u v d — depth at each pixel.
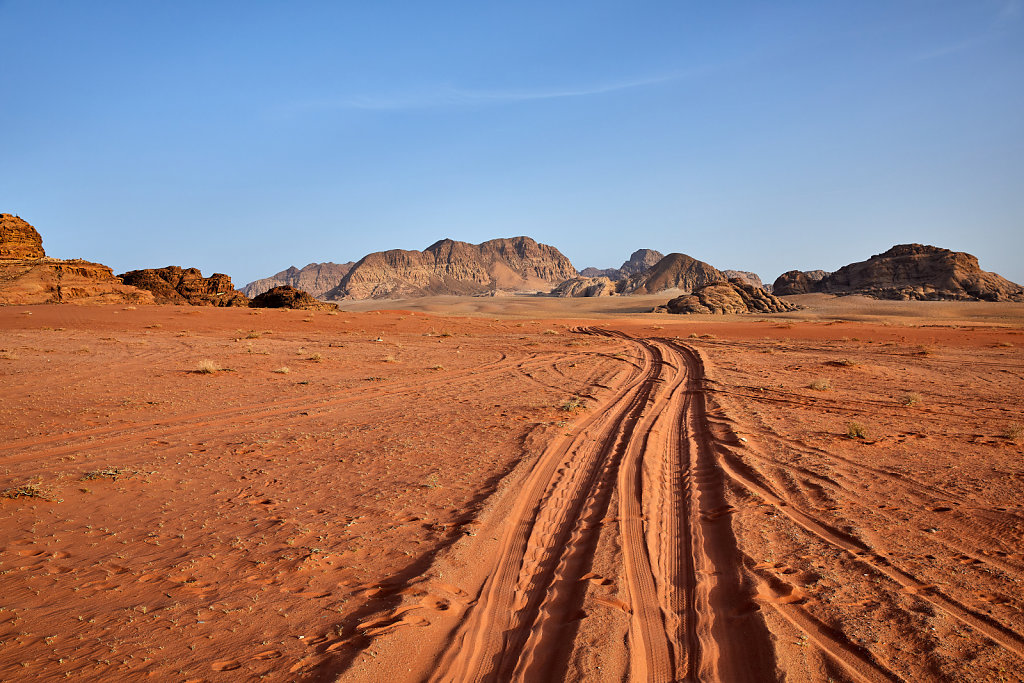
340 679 3.94
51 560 6.09
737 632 4.70
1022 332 62.00
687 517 7.63
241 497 8.36
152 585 5.56
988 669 4.06
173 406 16.19
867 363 31.89
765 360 34.72
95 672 4.09
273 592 5.43
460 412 16.17
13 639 4.55
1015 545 6.39
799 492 8.47
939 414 15.97
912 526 7.04
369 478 9.44
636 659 4.28
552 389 21.50
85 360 26.50
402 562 6.16
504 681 4.08
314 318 68.25
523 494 8.55
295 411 16.16
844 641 4.47
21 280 86.25
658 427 14.03
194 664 4.21
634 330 71.44
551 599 5.35
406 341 49.09
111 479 8.98
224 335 49.03
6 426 12.95
